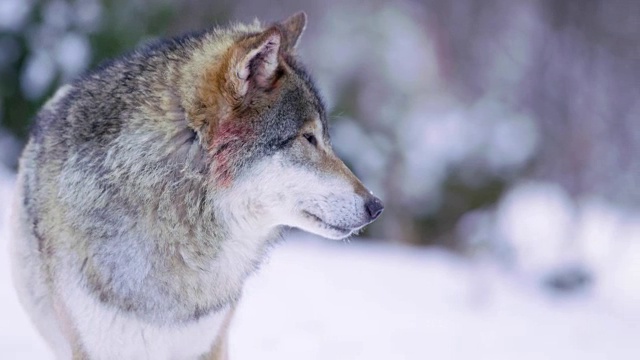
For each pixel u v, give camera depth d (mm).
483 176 22016
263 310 11375
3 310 9812
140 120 6004
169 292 6004
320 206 6277
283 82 6172
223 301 6324
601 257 17344
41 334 6828
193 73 6082
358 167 21641
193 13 23016
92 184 5953
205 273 6117
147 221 5922
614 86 23234
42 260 6305
